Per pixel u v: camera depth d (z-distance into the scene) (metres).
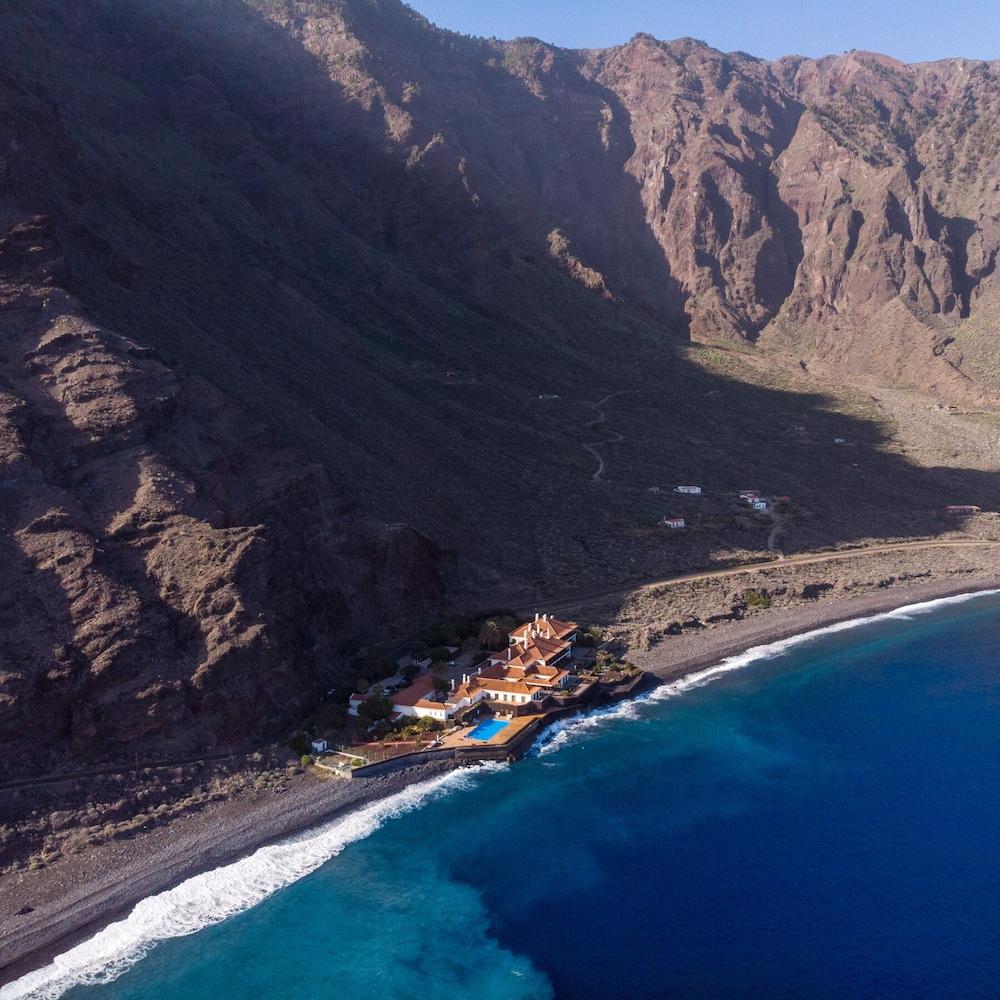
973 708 106.12
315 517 115.81
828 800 87.69
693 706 106.81
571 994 64.56
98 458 100.19
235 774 85.94
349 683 103.44
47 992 63.59
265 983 65.12
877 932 70.38
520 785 89.81
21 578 86.94
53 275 115.12
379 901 73.44
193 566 94.25
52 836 75.94
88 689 83.31
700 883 76.06
